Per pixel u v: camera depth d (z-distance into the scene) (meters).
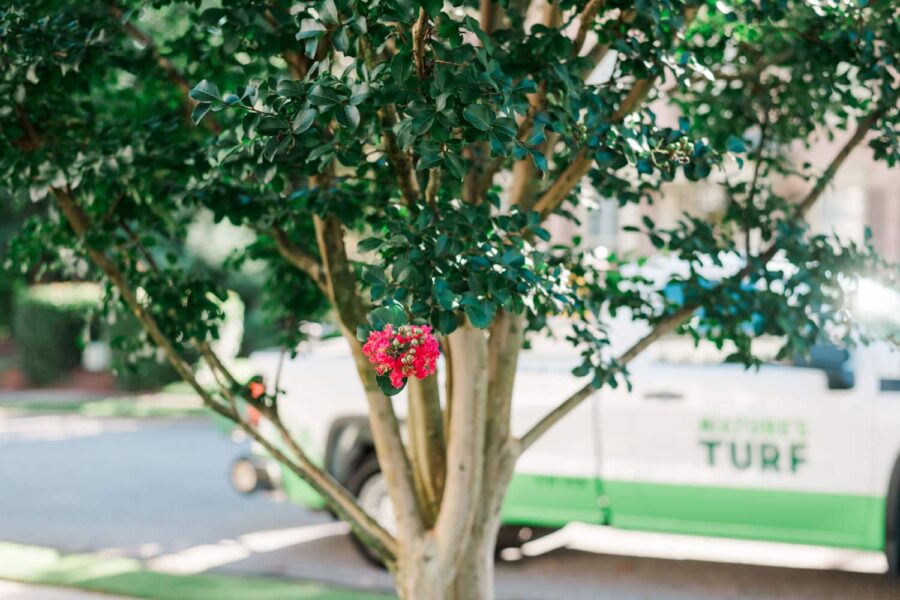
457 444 3.42
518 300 2.69
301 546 6.94
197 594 5.54
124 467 10.38
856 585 5.76
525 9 3.59
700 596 5.59
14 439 12.84
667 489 5.52
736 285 3.73
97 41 3.28
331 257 3.56
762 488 5.33
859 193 15.90
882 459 5.13
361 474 6.18
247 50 3.32
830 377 5.27
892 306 3.83
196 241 16.69
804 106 4.10
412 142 2.46
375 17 2.49
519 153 2.48
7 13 3.16
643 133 2.94
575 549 6.72
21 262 4.20
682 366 5.57
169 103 4.17
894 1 3.50
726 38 3.80
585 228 14.64
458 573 3.57
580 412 5.70
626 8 2.91
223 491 9.05
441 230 2.71
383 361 2.17
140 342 4.00
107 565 6.29
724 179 4.08
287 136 2.53
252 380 3.79
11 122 3.36
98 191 3.74
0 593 5.54
